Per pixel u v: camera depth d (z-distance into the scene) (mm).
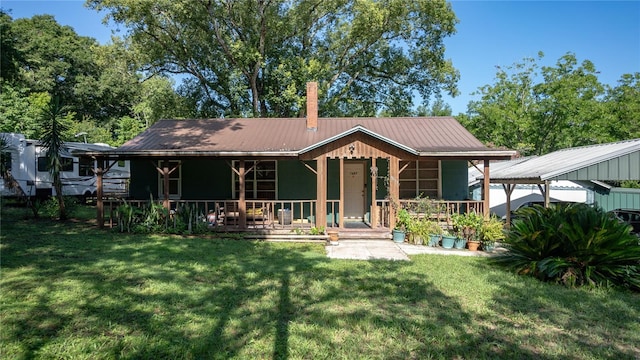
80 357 3574
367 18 20812
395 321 4609
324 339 4082
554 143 27031
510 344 4070
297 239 10820
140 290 5621
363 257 8625
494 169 15102
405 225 10945
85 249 8633
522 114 26922
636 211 10844
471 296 5664
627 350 3984
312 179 13508
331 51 25078
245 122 15656
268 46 23453
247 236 10922
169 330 4219
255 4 21938
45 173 17141
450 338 4180
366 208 13430
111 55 21703
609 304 5438
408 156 11523
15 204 16562
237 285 6031
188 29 21906
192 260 7762
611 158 9273
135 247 9016
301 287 5996
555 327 4574
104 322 4395
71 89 35594
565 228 6707
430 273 7035
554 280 6598
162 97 25000
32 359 3520
